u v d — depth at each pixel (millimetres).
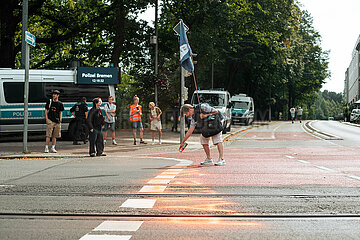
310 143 19000
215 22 30469
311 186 7152
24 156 12859
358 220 4879
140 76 29000
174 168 9883
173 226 4574
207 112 10391
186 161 11711
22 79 18781
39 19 31922
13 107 18531
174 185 7262
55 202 5875
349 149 15812
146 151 15273
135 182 7633
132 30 30234
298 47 47062
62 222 4777
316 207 5523
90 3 30891
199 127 10469
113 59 28531
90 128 13156
